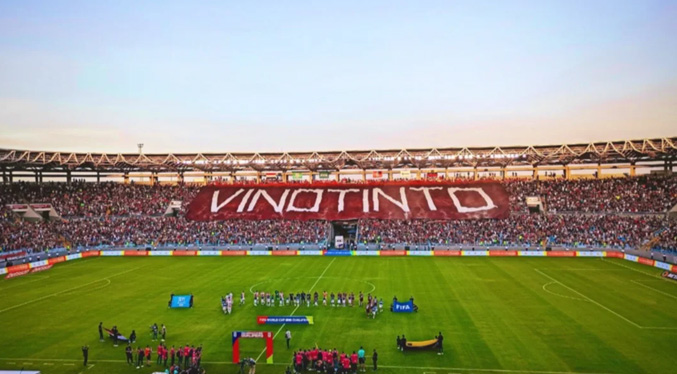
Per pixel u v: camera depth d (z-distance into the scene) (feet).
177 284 215.10
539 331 143.33
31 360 125.80
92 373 117.80
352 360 115.85
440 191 383.24
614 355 124.26
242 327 151.64
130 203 386.32
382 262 271.49
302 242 328.08
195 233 342.64
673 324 148.66
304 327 151.12
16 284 217.56
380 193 387.75
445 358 124.06
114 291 201.67
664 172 371.76
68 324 155.53
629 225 307.17
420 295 188.75
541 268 246.06
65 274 241.76
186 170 432.66
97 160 374.84
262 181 432.25
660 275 224.33
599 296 183.93
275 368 119.85
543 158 367.86
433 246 311.27
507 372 115.24
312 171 420.36
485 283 209.77
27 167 389.19
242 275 235.61
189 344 136.56
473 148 367.45
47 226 329.52
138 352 121.80
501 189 377.91
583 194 358.23
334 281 218.38
